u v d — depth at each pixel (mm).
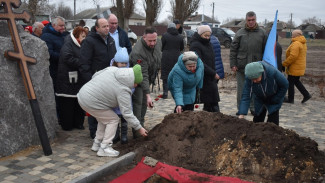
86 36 5664
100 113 4535
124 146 4973
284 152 4020
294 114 7363
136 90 5316
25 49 4930
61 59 5664
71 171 4098
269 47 4922
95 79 4551
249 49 6957
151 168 4188
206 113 4875
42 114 5070
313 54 24766
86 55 5152
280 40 46406
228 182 3762
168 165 4168
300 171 3885
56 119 5453
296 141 4117
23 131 4766
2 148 4461
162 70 8914
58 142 5254
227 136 4398
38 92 5035
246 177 3920
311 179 3842
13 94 4617
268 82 4660
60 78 5688
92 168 4199
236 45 7109
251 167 3992
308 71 15094
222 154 4238
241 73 7164
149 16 23953
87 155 4668
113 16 6000
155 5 23703
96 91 4441
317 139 5555
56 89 5766
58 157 4566
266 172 3924
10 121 4578
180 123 4762
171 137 4664
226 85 11680
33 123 4918
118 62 4832
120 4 21828
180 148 4480
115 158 4562
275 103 4941
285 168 3916
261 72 4559
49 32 6188
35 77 5027
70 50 5645
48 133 5148
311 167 3934
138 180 3949
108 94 4414
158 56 5512
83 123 6391
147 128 6059
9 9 4566
